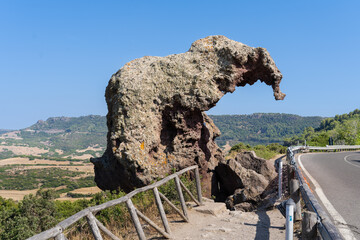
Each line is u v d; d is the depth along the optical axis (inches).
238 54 536.7
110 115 583.8
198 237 261.9
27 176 5748.0
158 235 271.3
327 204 322.3
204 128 584.7
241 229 286.2
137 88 527.8
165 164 535.8
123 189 549.6
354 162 842.2
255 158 591.2
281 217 326.3
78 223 265.6
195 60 548.1
